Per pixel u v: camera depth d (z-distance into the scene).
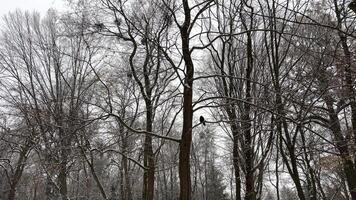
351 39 9.61
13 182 21.94
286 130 10.48
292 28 8.87
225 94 11.65
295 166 10.48
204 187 33.56
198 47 7.92
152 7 11.94
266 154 12.03
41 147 12.25
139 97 13.58
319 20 9.59
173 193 33.22
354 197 12.80
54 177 12.97
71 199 14.77
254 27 11.47
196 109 7.79
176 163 14.83
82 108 11.26
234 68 12.37
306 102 9.22
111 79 13.87
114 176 20.20
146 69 12.83
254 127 10.55
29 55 19.89
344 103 10.71
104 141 10.58
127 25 11.30
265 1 10.88
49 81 17.86
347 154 10.70
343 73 9.68
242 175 13.76
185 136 7.60
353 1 5.96
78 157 9.92
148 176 12.81
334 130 10.48
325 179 20.12
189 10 8.12
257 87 11.35
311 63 9.69
